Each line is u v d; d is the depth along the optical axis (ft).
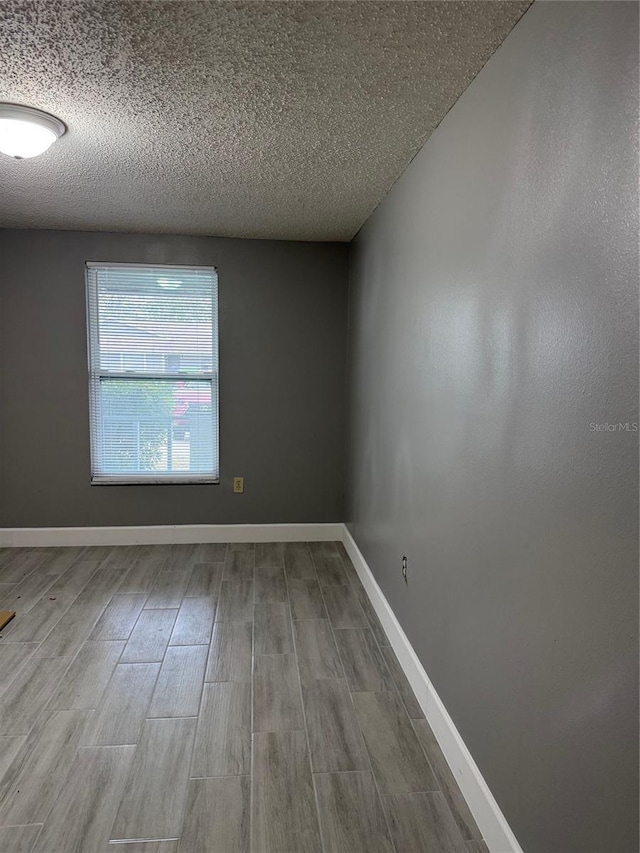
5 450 12.00
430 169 6.45
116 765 5.54
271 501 12.90
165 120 6.27
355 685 7.04
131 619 8.77
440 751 5.83
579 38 3.40
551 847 3.75
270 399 12.64
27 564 11.16
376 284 9.50
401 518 7.69
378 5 4.17
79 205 9.77
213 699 6.68
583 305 3.37
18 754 5.67
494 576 4.66
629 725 2.98
